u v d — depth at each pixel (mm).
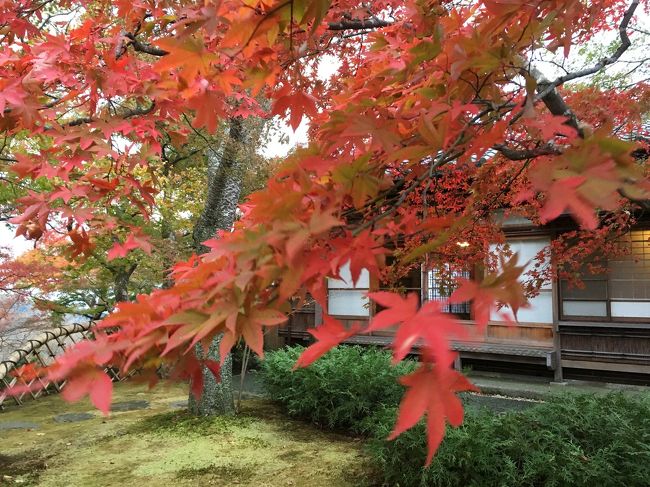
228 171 5781
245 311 859
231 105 3264
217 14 971
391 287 3146
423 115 974
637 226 7367
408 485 3725
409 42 1657
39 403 7828
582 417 3635
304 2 974
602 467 3078
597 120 2439
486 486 3359
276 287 939
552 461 3164
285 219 868
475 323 686
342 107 1440
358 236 907
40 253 6336
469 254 3564
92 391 770
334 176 963
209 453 4938
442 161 1087
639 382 7680
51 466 4691
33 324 7262
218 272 924
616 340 7762
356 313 9742
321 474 4359
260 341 805
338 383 5836
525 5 1032
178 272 1249
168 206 8102
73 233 2188
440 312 609
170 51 1075
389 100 1390
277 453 4945
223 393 6383
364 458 4766
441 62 1215
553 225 7684
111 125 1933
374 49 1694
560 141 1270
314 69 3400
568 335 8141
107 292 10953
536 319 8500
